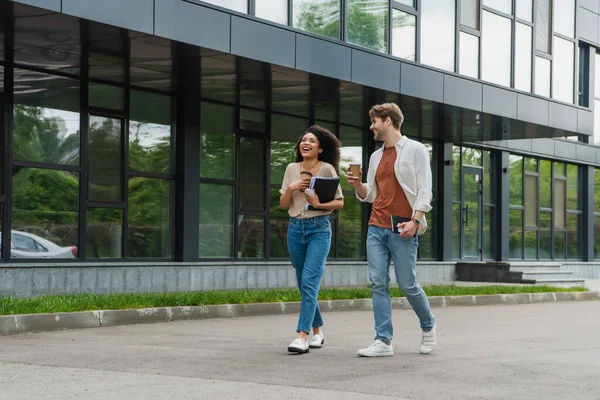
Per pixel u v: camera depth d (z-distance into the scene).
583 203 32.31
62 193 16.09
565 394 6.32
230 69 16.45
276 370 7.40
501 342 9.89
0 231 15.09
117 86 17.12
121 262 16.86
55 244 15.94
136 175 17.44
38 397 6.08
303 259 8.82
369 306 15.44
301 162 8.88
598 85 32.84
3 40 14.26
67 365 7.68
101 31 13.81
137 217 17.48
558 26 28.41
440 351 8.90
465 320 13.24
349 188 22.50
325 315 13.84
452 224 26.30
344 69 17.45
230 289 18.25
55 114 16.05
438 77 19.70
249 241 19.66
